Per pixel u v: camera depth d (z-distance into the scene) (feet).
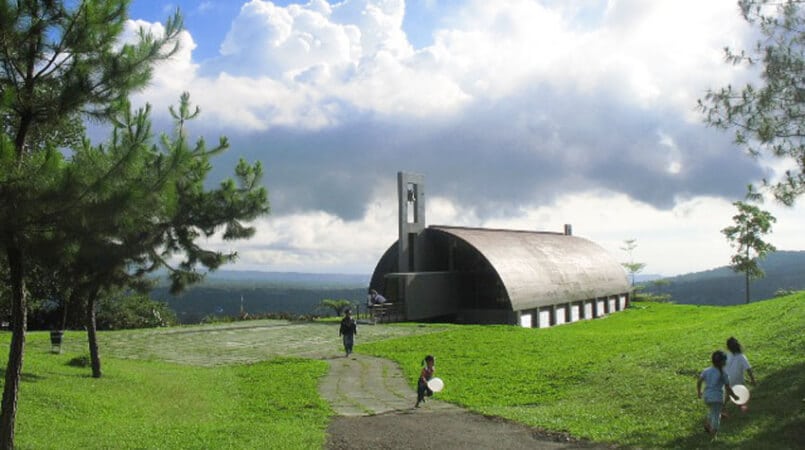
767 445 33.06
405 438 39.75
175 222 56.85
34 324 129.70
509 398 53.11
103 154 31.32
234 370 70.64
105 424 40.91
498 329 105.40
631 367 57.11
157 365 72.79
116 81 32.27
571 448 36.60
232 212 59.52
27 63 31.24
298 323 129.39
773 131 43.39
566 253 172.86
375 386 60.85
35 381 49.52
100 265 49.90
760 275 168.55
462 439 39.34
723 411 39.58
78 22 31.22
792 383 41.96
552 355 73.51
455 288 139.95
